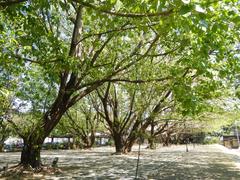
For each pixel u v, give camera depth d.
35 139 16.66
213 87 10.91
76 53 16.42
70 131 44.09
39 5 8.82
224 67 11.28
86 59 15.35
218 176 16.12
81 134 45.75
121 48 17.23
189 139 79.56
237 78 12.52
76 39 16.03
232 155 32.44
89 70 15.26
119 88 29.56
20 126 18.59
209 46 8.92
